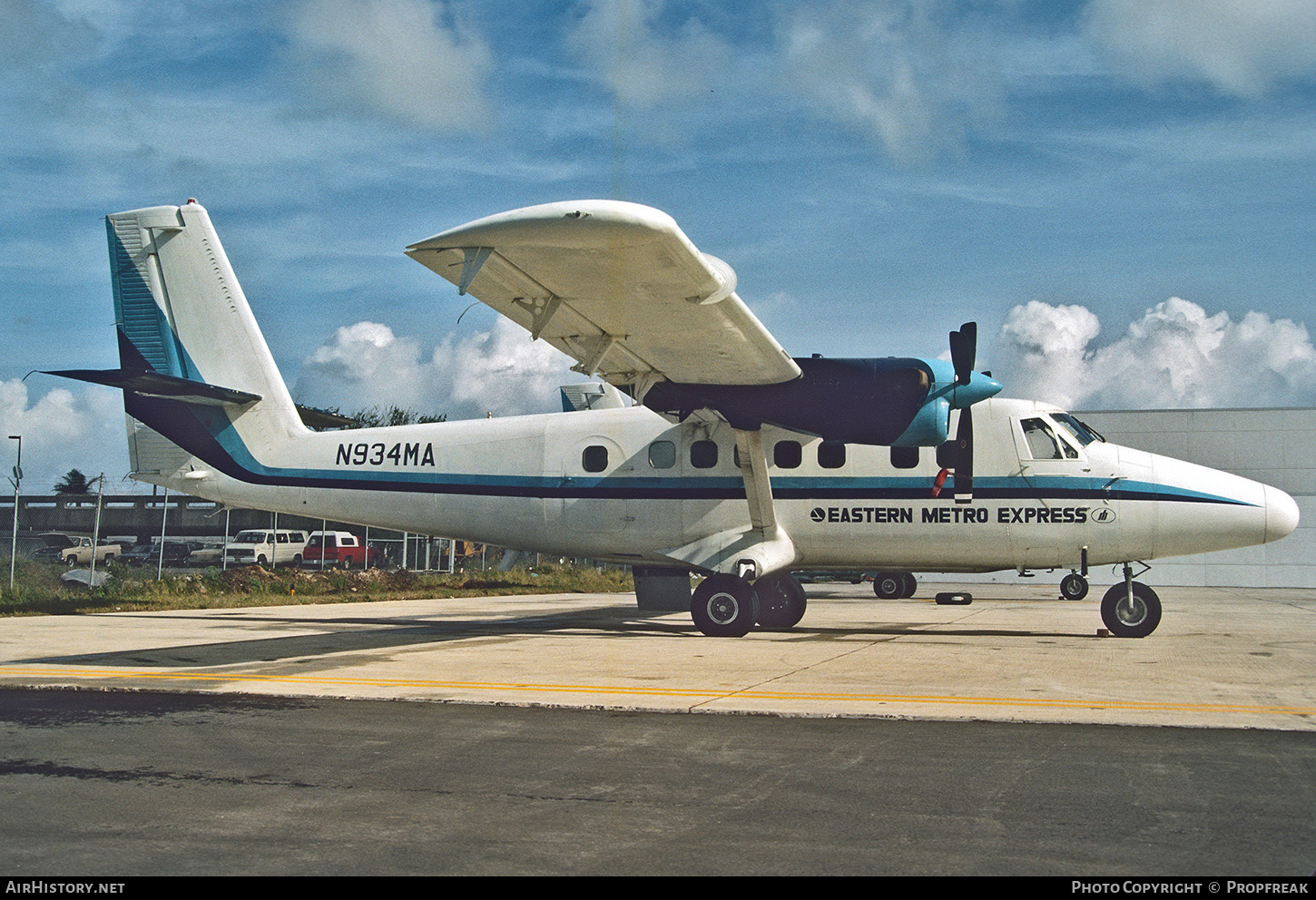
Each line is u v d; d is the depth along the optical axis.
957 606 22.23
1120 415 38.00
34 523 46.22
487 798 4.86
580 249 8.82
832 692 7.96
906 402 12.72
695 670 9.38
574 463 14.82
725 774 5.33
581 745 6.05
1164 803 4.76
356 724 6.69
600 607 20.98
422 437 15.44
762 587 14.90
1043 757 5.71
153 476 16.08
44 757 5.74
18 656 10.48
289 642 12.10
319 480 15.62
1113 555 13.27
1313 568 36.38
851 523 13.81
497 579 31.70
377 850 4.09
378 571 28.16
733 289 10.22
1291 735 6.30
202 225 15.80
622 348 11.99
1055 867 3.87
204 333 15.77
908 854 4.04
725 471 14.27
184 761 5.63
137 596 21.06
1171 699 7.61
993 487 13.42
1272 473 36.88
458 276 9.52
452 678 8.77
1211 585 37.28
